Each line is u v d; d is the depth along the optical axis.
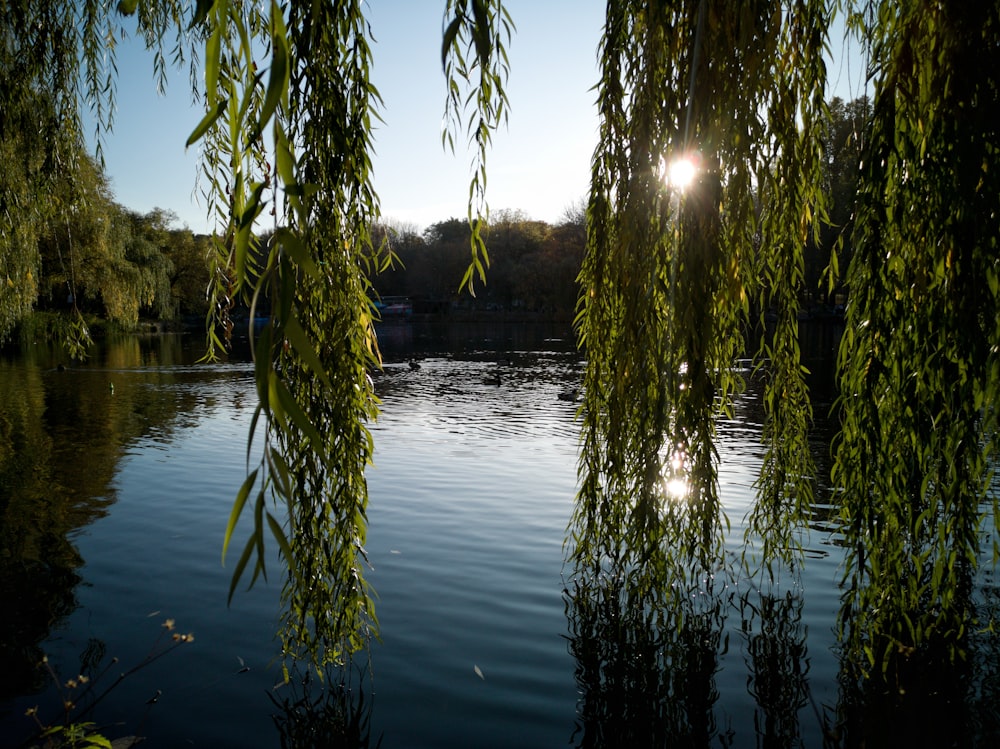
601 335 4.08
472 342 46.25
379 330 62.28
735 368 3.91
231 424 14.16
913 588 3.29
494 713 3.87
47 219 4.90
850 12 3.39
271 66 1.21
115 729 3.73
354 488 3.32
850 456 3.24
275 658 4.52
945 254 2.65
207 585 5.77
